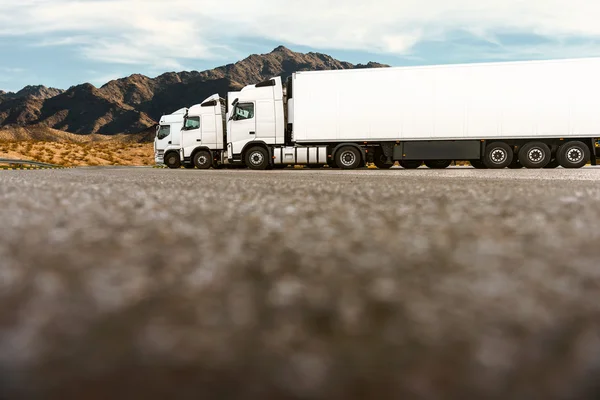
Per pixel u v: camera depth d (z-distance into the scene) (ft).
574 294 5.59
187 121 94.32
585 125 73.46
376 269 7.02
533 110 74.02
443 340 4.08
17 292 5.79
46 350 3.93
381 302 5.26
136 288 5.98
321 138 78.38
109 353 3.87
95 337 4.21
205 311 4.98
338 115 77.82
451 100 75.41
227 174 57.21
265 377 3.48
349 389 3.29
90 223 12.34
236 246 9.12
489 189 25.72
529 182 35.35
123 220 12.93
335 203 17.98
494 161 76.02
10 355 3.83
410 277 6.48
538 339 4.08
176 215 14.06
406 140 77.15
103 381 3.42
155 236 10.30
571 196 20.83
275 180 39.06
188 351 3.91
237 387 3.34
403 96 76.33
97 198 19.81
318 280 6.42
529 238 9.98
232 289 5.98
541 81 73.72
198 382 3.41
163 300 5.42
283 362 3.71
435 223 12.35
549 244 9.23
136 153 184.75
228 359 3.76
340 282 6.27
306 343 4.08
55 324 4.55
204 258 7.98
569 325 4.48
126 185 29.63
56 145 182.70
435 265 7.24
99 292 5.76
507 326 4.40
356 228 11.45
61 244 9.34
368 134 77.36
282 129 82.17
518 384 3.31
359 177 46.57
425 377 3.44
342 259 7.80
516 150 76.54
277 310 5.03
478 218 13.42
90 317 4.76
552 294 5.56
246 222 12.59
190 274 6.82
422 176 49.14
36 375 3.50
